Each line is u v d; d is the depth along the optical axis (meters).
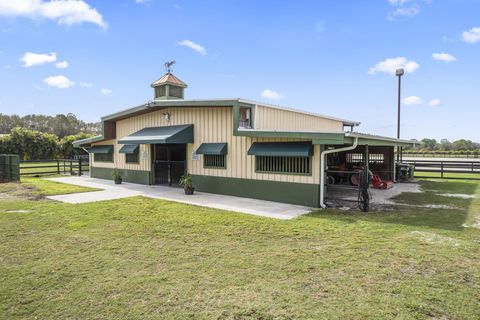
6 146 30.00
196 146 12.56
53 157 32.97
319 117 16.70
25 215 7.99
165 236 6.20
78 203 9.70
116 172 15.20
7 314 3.35
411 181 16.08
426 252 5.18
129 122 15.88
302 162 9.50
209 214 8.16
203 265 4.71
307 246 5.59
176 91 14.57
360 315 3.29
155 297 3.71
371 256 5.02
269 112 12.27
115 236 6.19
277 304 3.53
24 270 4.52
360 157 16.28
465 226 6.88
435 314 3.31
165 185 14.30
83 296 3.74
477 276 4.25
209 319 3.24
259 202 9.98
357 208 9.00
